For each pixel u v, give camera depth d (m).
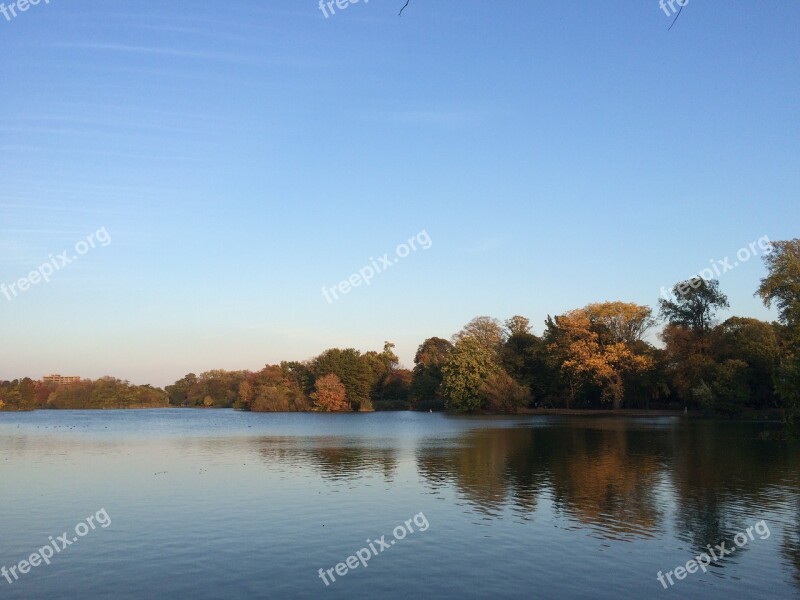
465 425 86.38
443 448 53.72
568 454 47.59
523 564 19.73
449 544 21.98
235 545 21.86
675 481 34.44
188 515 26.52
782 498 29.59
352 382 156.62
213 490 32.53
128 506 28.45
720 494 30.62
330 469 40.44
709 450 49.59
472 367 122.81
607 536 22.97
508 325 143.38
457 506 28.09
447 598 16.83
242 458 47.38
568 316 116.00
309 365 170.38
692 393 97.94
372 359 180.62
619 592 17.34
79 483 35.19
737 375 90.38
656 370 110.31
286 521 25.34
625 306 112.44
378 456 47.88
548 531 23.70
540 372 128.38
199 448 56.16
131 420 119.00
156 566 19.61
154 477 37.34
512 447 53.44
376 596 16.92
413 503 28.80
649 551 21.11
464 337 136.38
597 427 76.94
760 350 90.06
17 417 135.88
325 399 151.50
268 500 29.66
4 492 32.38
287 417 128.12
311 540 22.50
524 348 131.50
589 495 30.52
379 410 162.62
